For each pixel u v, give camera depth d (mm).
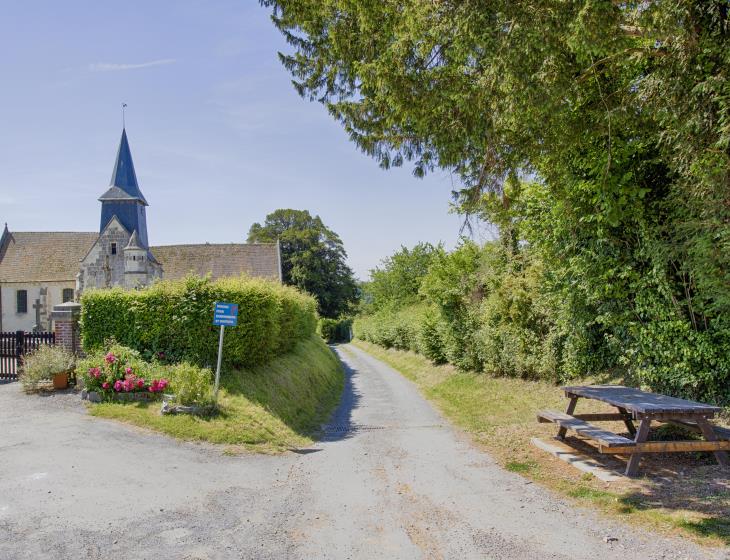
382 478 7051
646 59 7445
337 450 8992
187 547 4730
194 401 9859
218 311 10359
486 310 16656
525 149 8578
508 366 15469
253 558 4520
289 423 10984
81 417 9656
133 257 33062
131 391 10461
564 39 6512
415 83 7703
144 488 6336
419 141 9477
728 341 7918
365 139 9609
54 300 41062
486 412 12141
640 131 8195
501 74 6875
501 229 16531
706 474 6285
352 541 4883
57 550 4625
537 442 8625
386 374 24781
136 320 12133
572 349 12070
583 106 8250
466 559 4445
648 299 9125
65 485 6324
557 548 4594
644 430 6457
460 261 19891
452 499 6066
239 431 9172
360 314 65688
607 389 8273
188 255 41906
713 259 7305
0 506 5645
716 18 6441
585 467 6980
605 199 8586
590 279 10031
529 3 6426
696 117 6637
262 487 6590
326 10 8438
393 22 7730
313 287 62219
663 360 9023
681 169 7559
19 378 13492
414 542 4840
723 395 8188
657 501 5547
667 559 4266
